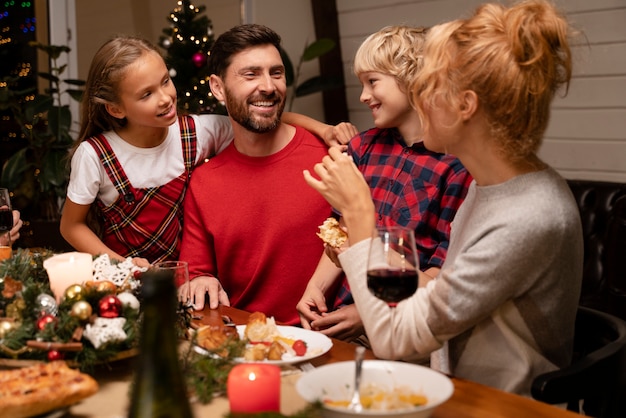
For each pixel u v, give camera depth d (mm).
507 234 1411
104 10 4750
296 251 2412
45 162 4051
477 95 1414
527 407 1327
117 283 1688
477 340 1525
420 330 1465
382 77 2150
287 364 1528
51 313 1503
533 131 1428
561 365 1545
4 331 1428
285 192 2410
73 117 4707
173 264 1737
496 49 1396
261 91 2340
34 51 4570
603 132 4004
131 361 1501
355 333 2051
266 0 5066
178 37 4168
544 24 1394
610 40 3842
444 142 1495
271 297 2434
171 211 2547
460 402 1349
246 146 2451
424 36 2152
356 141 2320
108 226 2557
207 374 1353
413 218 2119
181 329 1648
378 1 4727
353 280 1541
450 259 1642
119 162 2471
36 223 3148
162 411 1003
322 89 4781
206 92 4102
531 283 1441
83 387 1234
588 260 3287
